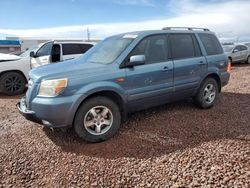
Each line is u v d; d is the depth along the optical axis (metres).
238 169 3.22
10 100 7.95
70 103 3.96
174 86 5.20
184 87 5.38
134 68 4.61
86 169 3.51
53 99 3.90
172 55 5.24
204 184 2.99
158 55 5.03
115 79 4.37
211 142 4.07
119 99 4.51
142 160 3.65
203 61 5.70
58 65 4.71
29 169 3.62
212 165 3.36
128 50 4.65
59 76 4.02
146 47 4.89
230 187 2.89
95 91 4.15
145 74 4.71
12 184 3.31
